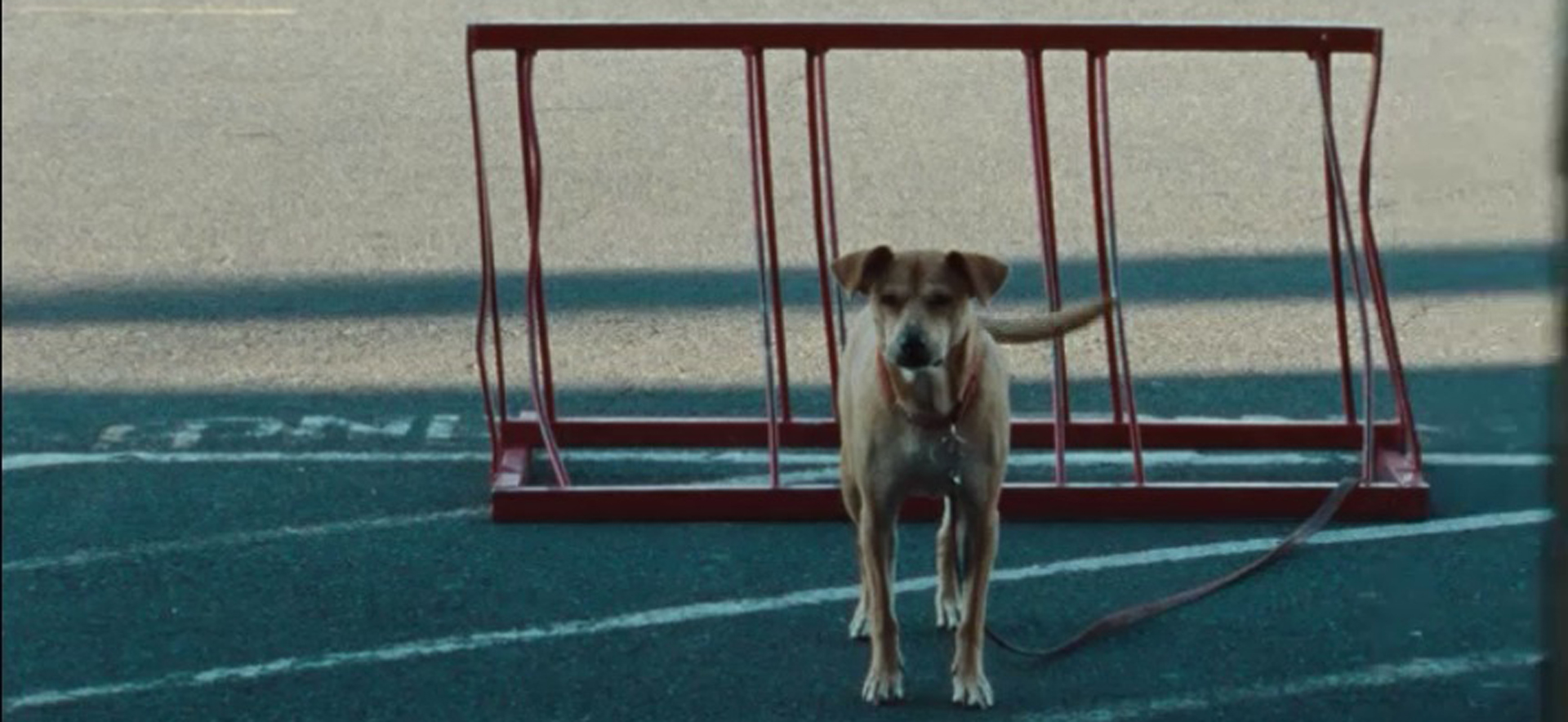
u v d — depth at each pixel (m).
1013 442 9.59
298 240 12.90
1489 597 8.12
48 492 9.18
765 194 9.16
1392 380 9.67
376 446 9.71
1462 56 16.42
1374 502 8.82
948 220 13.27
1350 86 16.08
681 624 8.01
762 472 9.40
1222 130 15.23
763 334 9.96
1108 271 9.25
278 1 19.50
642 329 11.21
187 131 15.48
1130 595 8.23
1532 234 12.45
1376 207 13.24
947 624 7.92
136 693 7.49
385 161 14.65
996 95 16.17
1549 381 10.07
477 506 9.05
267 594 8.26
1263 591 8.27
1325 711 7.36
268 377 10.55
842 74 16.72
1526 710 7.26
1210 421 9.54
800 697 7.45
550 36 8.74
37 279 12.14
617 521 8.88
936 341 6.76
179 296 11.84
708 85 16.52
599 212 13.42
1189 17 18.03
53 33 18.41
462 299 11.77
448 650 7.81
